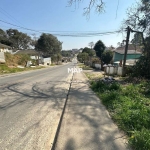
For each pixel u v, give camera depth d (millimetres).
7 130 3816
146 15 13828
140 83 10461
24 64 34656
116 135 3498
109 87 8500
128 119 4117
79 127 3902
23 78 14977
